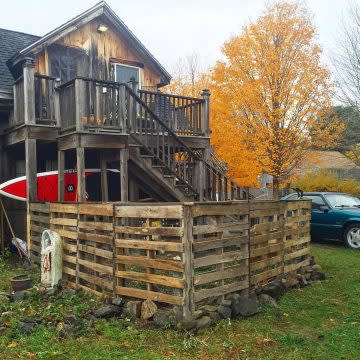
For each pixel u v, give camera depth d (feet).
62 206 22.24
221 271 17.38
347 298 20.59
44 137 29.78
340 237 36.37
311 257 26.13
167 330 15.37
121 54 43.21
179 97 33.99
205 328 15.61
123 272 17.67
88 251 19.79
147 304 16.40
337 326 16.72
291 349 14.32
